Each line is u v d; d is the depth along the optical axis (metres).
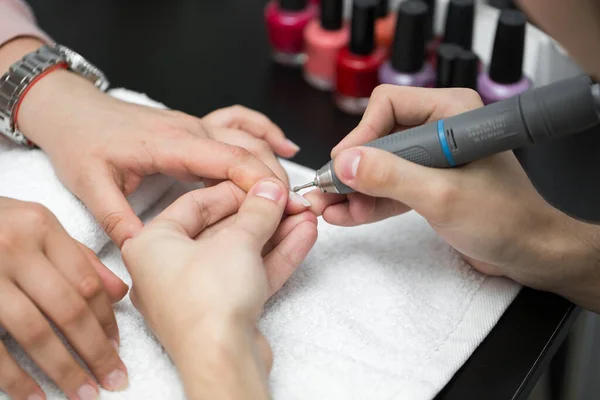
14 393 0.47
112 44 0.91
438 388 0.49
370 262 0.58
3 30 0.68
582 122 0.43
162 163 0.57
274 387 0.48
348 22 0.89
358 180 0.49
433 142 0.48
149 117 0.61
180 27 0.94
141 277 0.46
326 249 0.59
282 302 0.54
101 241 0.57
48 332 0.46
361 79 0.80
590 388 0.84
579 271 0.55
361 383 0.48
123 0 0.99
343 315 0.53
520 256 0.54
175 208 0.52
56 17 0.95
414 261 0.58
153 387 0.48
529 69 0.82
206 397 0.42
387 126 0.57
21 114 0.63
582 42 0.49
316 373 0.49
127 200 0.58
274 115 0.82
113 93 0.71
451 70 0.75
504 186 0.51
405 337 0.52
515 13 0.75
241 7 0.98
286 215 0.54
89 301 0.48
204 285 0.44
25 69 0.64
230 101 0.84
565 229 0.54
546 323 0.56
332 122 0.82
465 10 0.77
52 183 0.58
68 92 0.63
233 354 0.42
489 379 0.51
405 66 0.79
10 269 0.46
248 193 0.51
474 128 0.46
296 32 0.86
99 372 0.48
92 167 0.57
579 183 0.72
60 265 0.48
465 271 0.58
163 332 0.45
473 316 0.55
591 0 0.46
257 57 0.90
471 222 0.51
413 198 0.50
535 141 0.45
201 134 0.62
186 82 0.86
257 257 0.47
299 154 0.77
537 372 0.53
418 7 0.77
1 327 0.49
